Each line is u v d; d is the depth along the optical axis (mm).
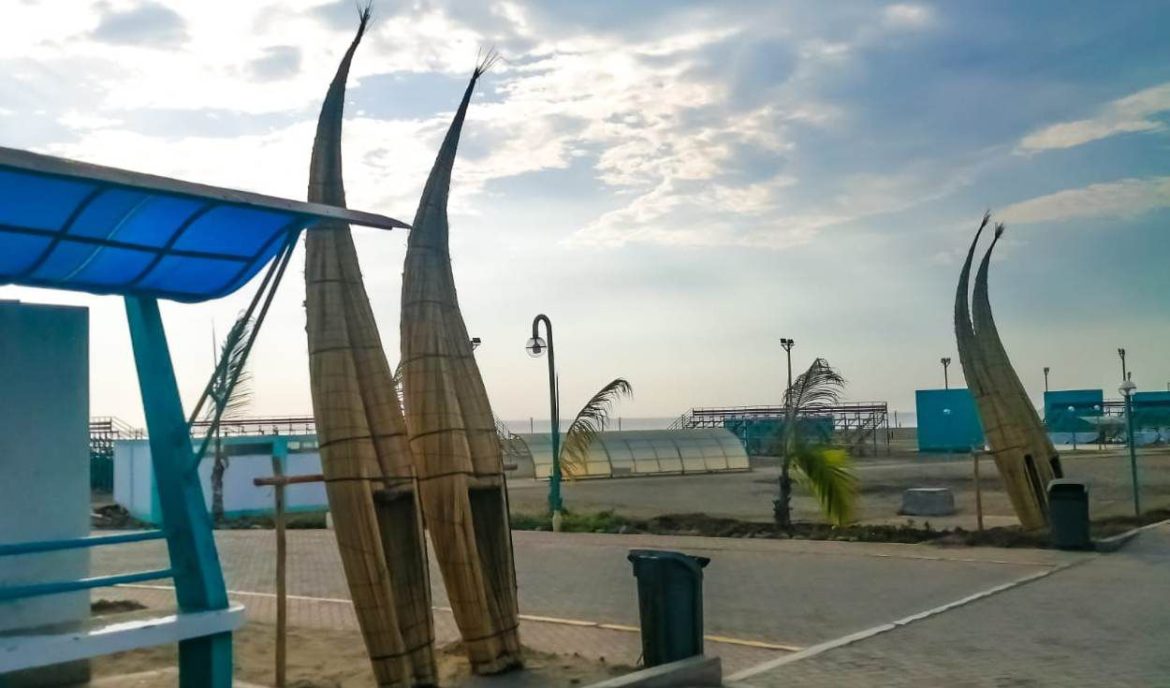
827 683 8727
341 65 8594
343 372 8133
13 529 7754
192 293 7805
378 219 7062
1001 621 11328
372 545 7980
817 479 20469
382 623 8008
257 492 27750
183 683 7391
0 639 6457
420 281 9156
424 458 8930
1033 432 19141
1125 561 15859
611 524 22500
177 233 6828
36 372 7977
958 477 37625
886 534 19312
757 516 26047
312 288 8297
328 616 12562
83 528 8109
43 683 8430
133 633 6762
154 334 7672
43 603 7789
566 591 14227
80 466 8141
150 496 26297
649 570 8938
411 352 9070
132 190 5977
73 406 8148
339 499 8000
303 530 24297
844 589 13781
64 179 5703
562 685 8625
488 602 9094
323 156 8516
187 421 7582
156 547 20828
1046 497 18469
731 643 10562
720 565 16297
